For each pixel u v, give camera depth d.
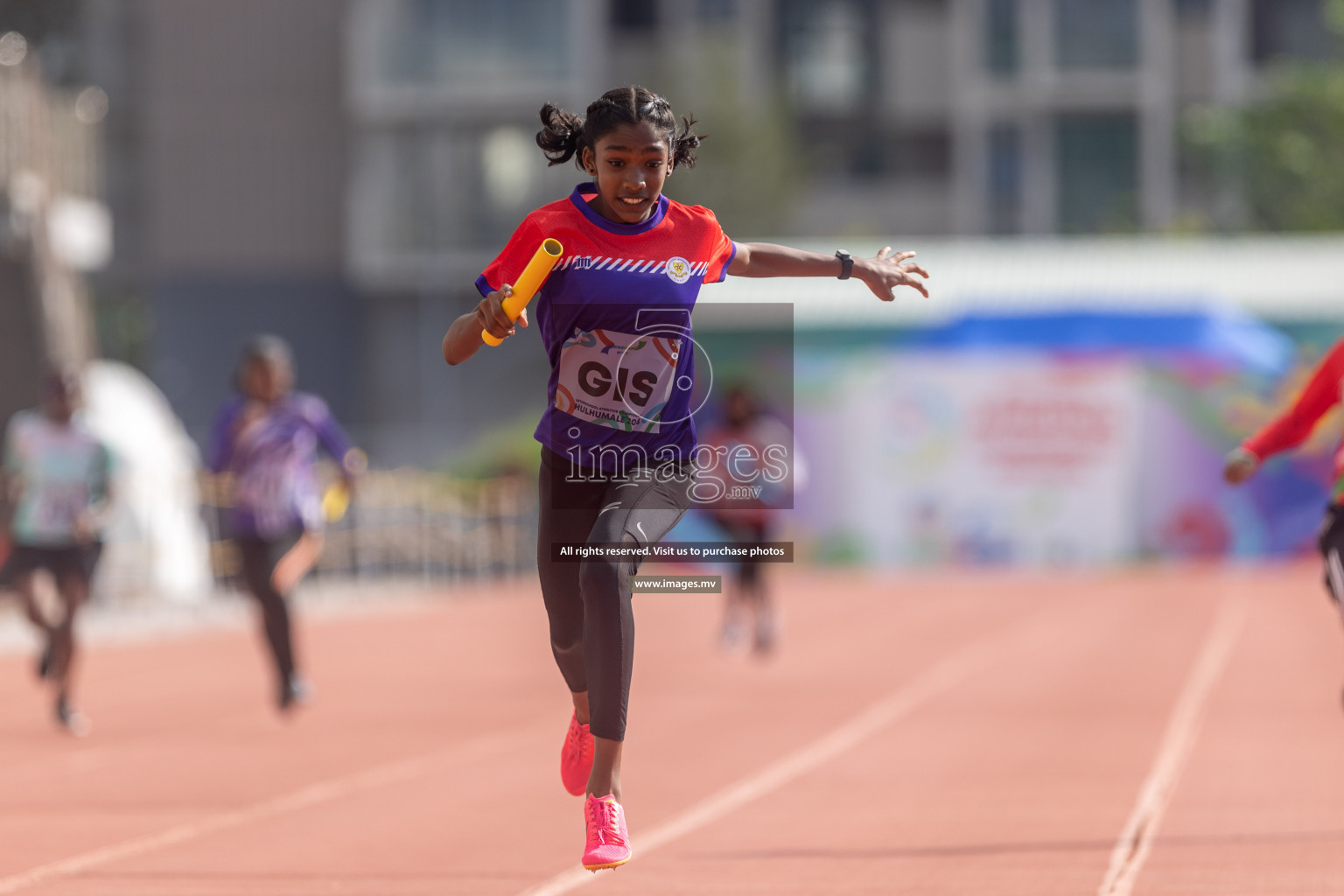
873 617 53.34
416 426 117.44
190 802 22.09
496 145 116.12
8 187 56.28
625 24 119.75
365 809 21.36
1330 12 117.50
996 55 119.44
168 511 58.84
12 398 56.91
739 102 114.31
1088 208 118.50
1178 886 15.92
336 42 117.44
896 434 76.50
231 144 117.81
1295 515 74.25
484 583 77.75
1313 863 16.89
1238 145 116.75
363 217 116.50
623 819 13.45
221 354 118.12
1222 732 27.03
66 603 29.52
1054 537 75.75
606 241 13.68
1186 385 74.69
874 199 121.50
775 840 18.84
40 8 108.38
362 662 42.19
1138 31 117.81
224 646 46.47
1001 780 22.84
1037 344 75.31
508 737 28.42
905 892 15.97
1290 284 79.38
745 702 32.59
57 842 19.23
